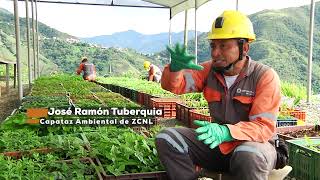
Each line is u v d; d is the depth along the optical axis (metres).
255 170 3.39
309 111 12.63
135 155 4.28
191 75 4.08
